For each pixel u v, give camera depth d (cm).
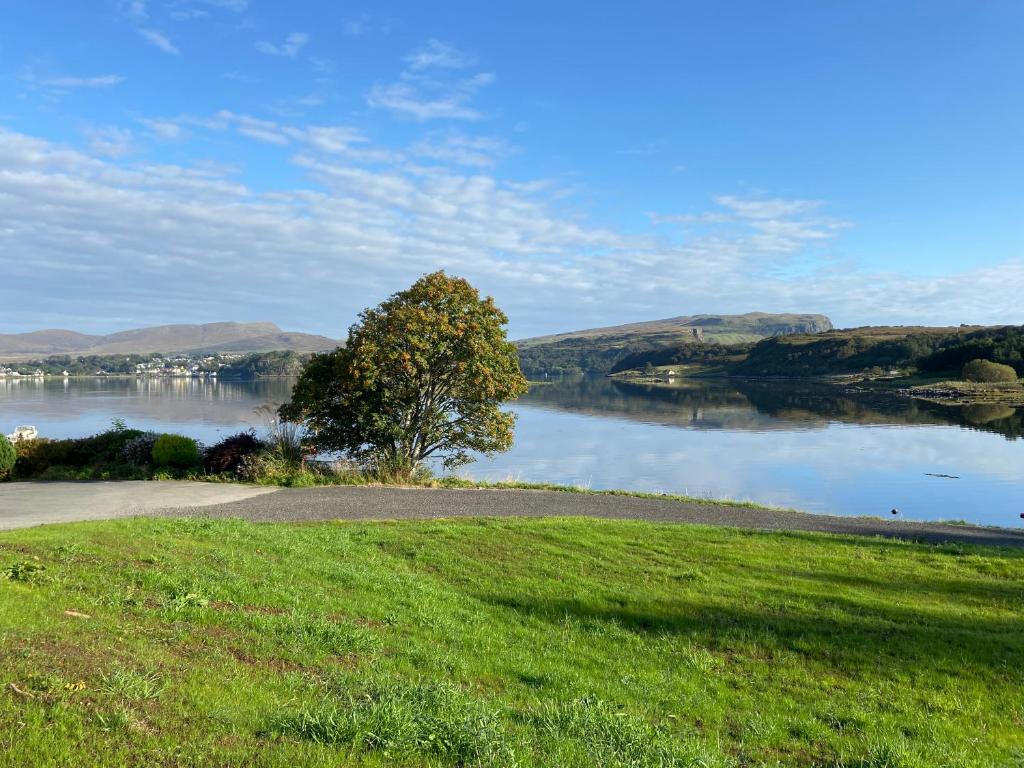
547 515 1491
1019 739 594
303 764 367
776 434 4641
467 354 1998
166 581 679
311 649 577
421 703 471
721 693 649
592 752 459
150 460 1925
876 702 651
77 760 336
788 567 1080
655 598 897
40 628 493
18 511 1298
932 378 11288
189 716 402
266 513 1353
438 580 938
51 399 7594
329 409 2020
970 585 1023
